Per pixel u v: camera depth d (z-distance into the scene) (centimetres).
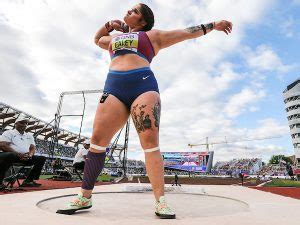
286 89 10350
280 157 11606
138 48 262
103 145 251
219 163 8525
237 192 526
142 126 238
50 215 200
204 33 284
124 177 1534
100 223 171
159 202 223
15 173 529
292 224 177
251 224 175
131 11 285
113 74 259
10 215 195
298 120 9675
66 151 5444
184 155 5181
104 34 308
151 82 253
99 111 252
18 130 550
